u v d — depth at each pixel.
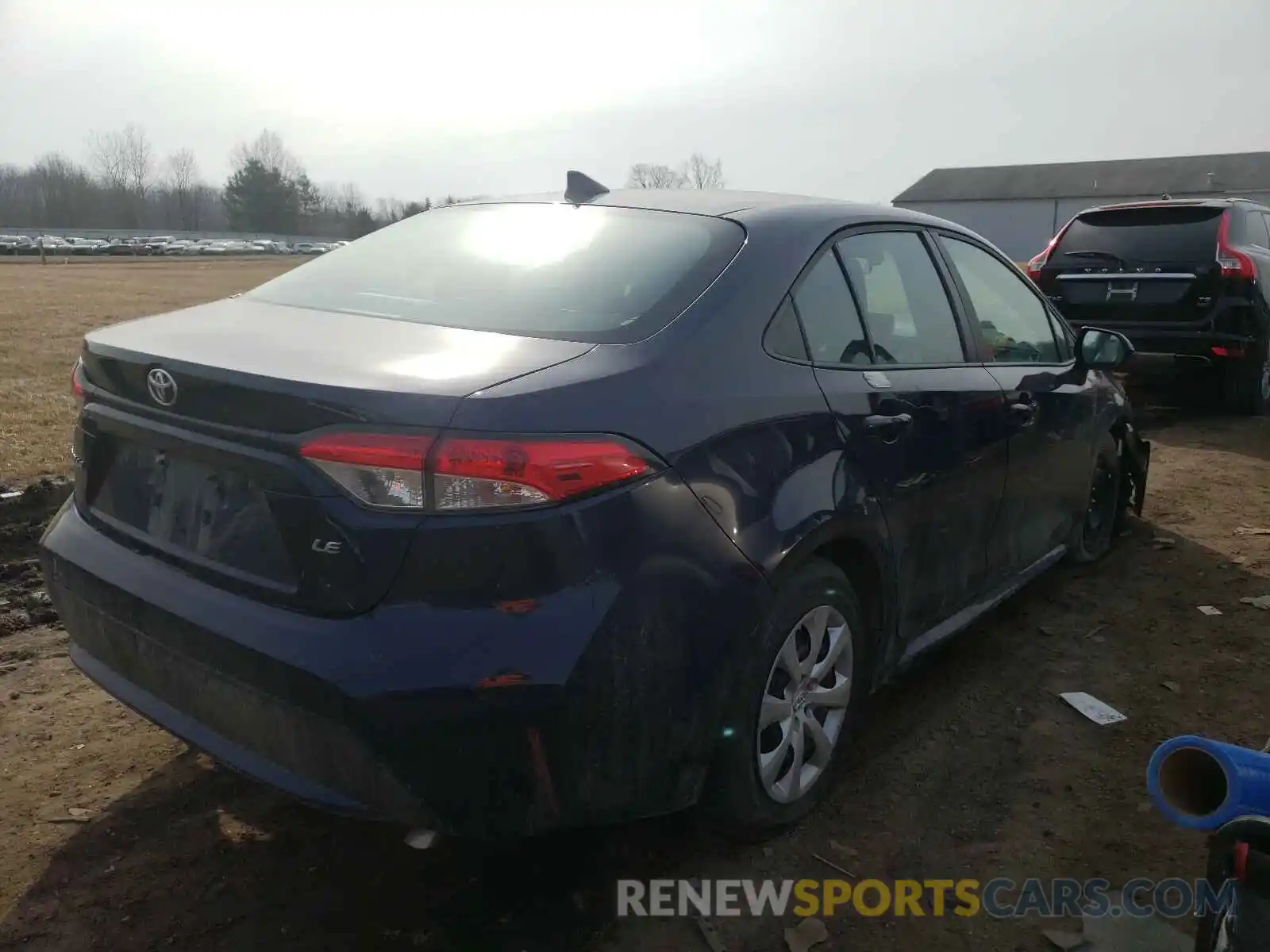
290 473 2.25
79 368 2.96
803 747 2.95
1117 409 4.97
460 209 3.65
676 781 2.47
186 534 2.53
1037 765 3.37
